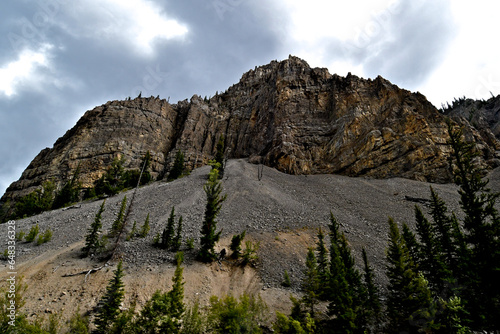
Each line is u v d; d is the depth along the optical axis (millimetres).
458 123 68750
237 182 53906
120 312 14469
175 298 14227
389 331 15469
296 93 92312
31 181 71438
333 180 60938
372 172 62938
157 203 42375
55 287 18750
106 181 62281
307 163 71562
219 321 14000
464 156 17453
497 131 89750
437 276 19000
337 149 71500
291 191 51938
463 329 12992
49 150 87438
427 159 59812
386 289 21297
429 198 46406
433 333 14477
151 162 79938
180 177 68688
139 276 20938
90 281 19750
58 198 55688
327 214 39250
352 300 15250
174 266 22969
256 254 26609
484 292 14008
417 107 71438
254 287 21516
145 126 89812
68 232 31344
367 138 67625
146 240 28188
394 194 50000
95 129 83188
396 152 63438
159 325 13422
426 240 21297
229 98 122938
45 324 14406
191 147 90562
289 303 18859
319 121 82625
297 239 30703
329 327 14734
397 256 17094
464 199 16359
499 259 14008
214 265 24078
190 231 30719
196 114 104938
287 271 23953
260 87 116812
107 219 35438
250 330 13852
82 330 13406
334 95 84438
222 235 30297
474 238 15297
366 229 34844
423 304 14781
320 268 22406
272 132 87875
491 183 51188
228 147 96750
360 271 24000
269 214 37750
